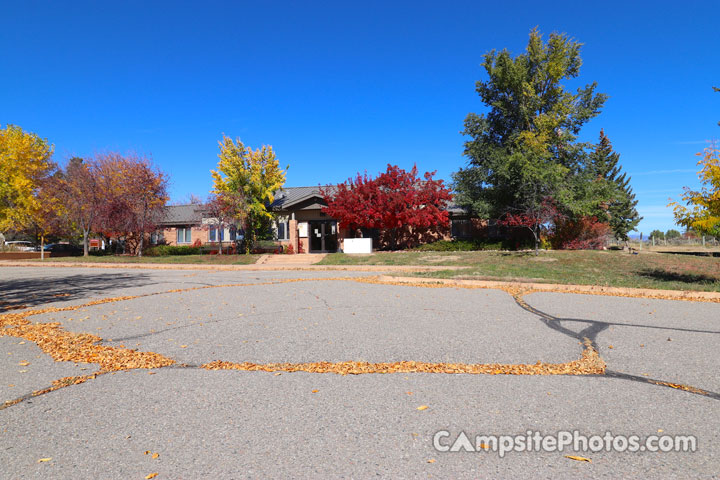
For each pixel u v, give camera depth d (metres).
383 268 18.05
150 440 3.22
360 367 4.89
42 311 8.64
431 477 2.71
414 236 28.67
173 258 25.27
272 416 3.62
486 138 28.12
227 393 4.16
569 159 26.28
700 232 11.22
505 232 27.98
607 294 10.66
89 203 28.72
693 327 6.86
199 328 6.97
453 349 5.61
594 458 2.92
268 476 2.72
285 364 5.04
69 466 2.88
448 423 3.46
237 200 26.75
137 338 6.36
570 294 10.67
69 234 35.59
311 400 3.96
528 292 11.07
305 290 11.64
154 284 13.51
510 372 4.69
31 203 28.83
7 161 29.30
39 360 5.30
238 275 16.70
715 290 10.61
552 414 3.61
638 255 18.62
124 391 4.24
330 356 5.34
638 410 3.67
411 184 25.48
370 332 6.60
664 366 4.85
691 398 3.92
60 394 4.17
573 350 5.54
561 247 25.52
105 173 30.86
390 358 5.23
